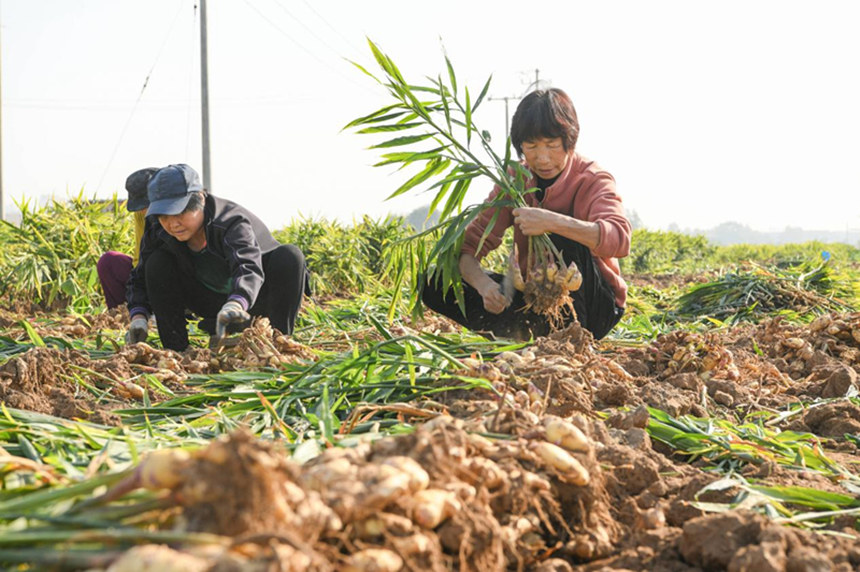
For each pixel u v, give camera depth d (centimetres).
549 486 182
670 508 208
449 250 413
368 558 136
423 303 462
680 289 1083
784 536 174
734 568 167
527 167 428
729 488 221
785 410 342
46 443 225
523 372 296
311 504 135
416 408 241
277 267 451
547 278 383
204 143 2295
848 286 823
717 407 338
